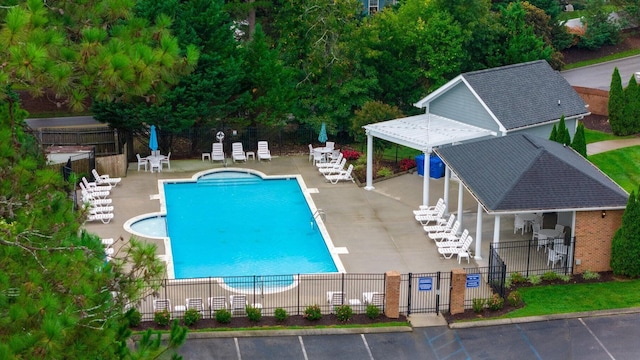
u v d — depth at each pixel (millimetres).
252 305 32562
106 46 17547
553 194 35094
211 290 33781
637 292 34031
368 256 37406
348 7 53906
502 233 39688
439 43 56188
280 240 39969
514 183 35344
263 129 53062
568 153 40094
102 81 17422
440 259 37062
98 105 48188
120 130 49906
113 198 44250
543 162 36250
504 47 61781
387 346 30219
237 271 36406
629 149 50219
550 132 45688
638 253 34750
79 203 41469
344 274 32844
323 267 36875
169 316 30922
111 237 39094
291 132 55500
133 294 19312
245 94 50875
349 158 50750
